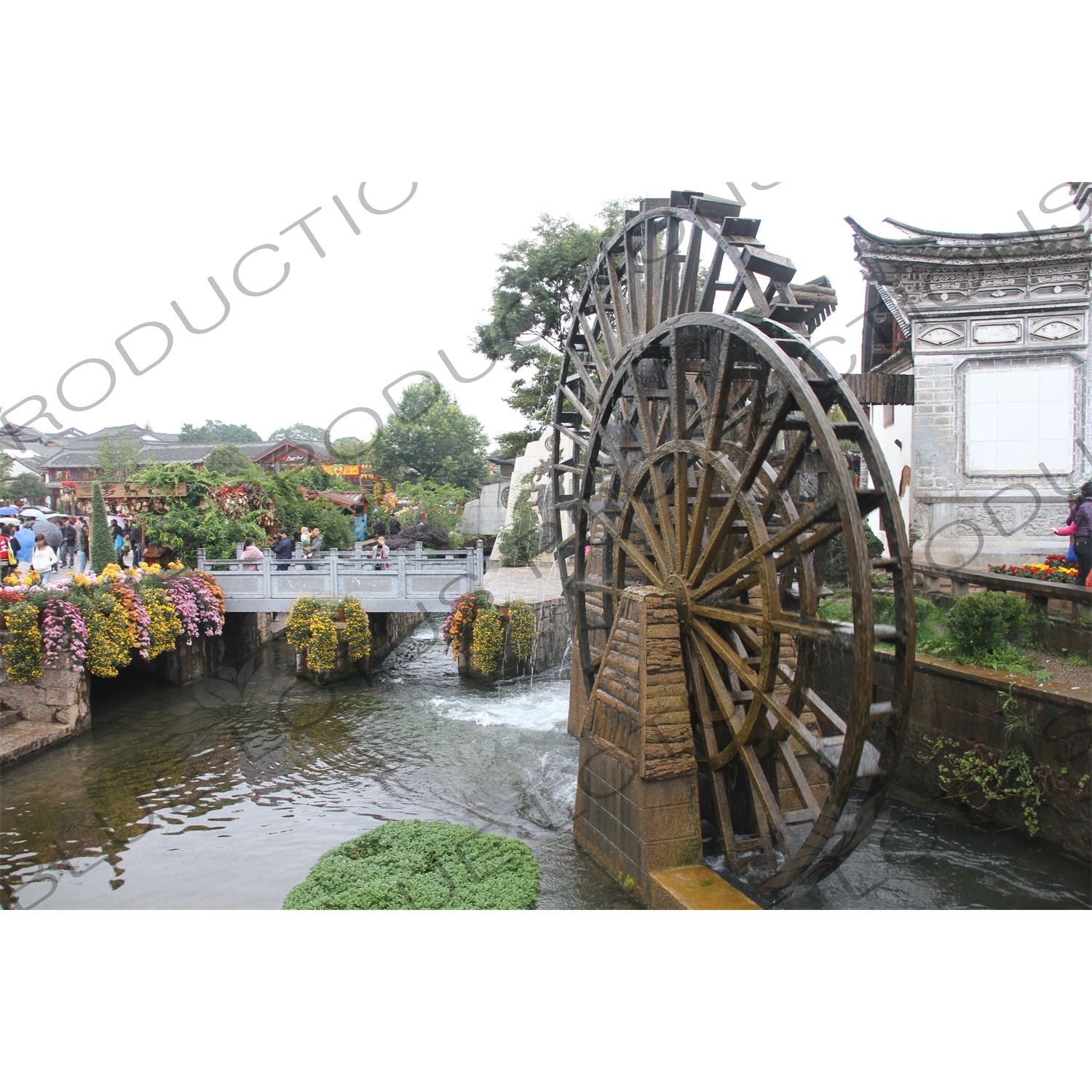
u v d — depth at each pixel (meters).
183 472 14.81
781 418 5.04
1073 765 5.83
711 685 5.88
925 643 7.32
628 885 5.80
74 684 10.34
